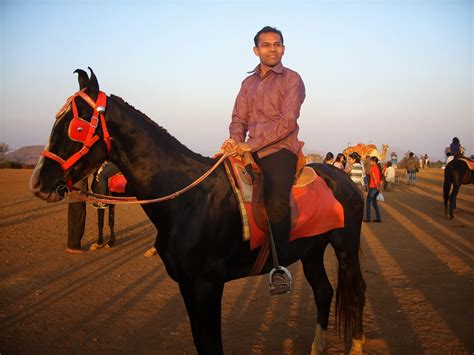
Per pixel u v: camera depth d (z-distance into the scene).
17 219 11.75
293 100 3.30
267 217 3.18
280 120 3.22
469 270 6.75
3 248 8.31
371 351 4.02
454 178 12.43
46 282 6.21
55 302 5.39
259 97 3.43
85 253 8.09
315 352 3.94
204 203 3.08
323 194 3.68
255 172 3.31
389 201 17.42
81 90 2.99
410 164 26.33
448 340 4.21
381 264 7.18
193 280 3.05
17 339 4.31
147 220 12.30
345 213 3.86
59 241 9.05
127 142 3.04
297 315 4.98
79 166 2.91
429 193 21.05
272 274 3.12
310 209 3.51
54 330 4.54
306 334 4.45
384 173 22.11
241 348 4.12
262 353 4.02
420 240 9.23
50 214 12.78
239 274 3.33
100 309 5.17
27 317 4.89
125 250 8.39
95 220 12.20
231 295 5.72
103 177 6.95
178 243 3.01
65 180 2.86
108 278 6.48
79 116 2.88
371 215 13.38
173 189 3.11
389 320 4.74
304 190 3.56
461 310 5.00
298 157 3.49
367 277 6.42
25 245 8.60
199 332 3.04
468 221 12.02
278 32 3.44
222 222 3.10
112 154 3.06
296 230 3.44
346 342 3.92
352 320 3.90
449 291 5.71
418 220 12.24
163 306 5.30
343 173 4.19
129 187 3.30
